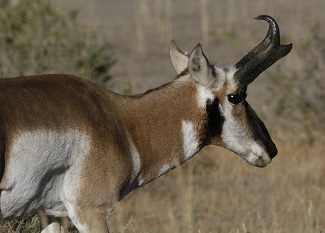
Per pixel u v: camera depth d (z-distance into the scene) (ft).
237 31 229.04
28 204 71.92
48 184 72.13
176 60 82.64
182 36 228.63
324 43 157.69
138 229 110.73
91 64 142.92
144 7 243.81
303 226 112.06
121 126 76.28
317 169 136.15
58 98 72.38
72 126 72.02
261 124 82.38
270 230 110.11
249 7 257.55
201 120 79.61
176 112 78.95
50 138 70.59
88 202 73.51
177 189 130.93
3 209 70.64
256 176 137.80
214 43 222.07
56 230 77.36
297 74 156.56
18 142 69.00
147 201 123.03
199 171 138.82
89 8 247.09
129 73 193.06
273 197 124.47
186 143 79.51
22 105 70.03
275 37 79.77
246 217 119.75
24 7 146.10
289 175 134.82
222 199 126.82
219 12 253.03
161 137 78.43
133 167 76.59
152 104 78.48
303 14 241.96
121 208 114.52
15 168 69.15
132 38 224.53
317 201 124.26
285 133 147.95
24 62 141.69
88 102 74.28
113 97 77.20
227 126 80.38
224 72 79.66
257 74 80.18
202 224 115.85
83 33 150.61
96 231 73.82
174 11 256.11
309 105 153.17
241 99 80.23
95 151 73.31
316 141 146.51
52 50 143.13
